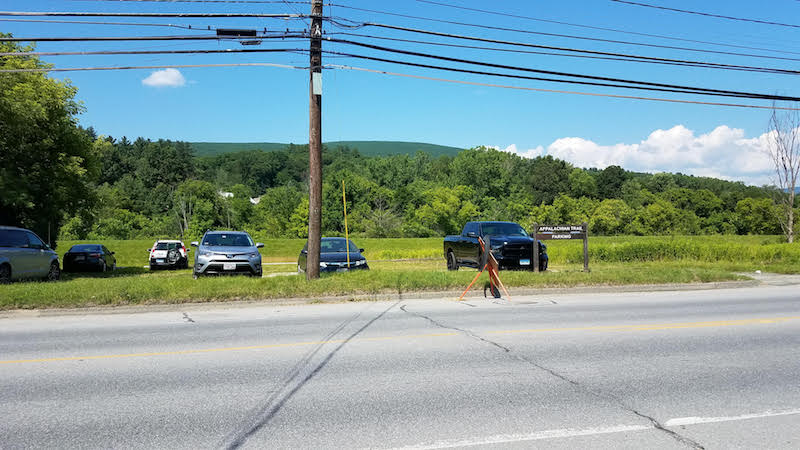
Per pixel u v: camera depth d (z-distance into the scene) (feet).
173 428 14.79
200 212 268.41
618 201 309.22
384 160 387.34
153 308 38.99
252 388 18.56
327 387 18.57
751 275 64.28
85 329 31.12
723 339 26.58
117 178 432.25
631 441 13.71
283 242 182.50
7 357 23.62
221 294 41.63
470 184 312.71
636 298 44.62
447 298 44.88
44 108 77.66
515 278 49.08
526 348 24.59
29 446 13.56
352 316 35.01
